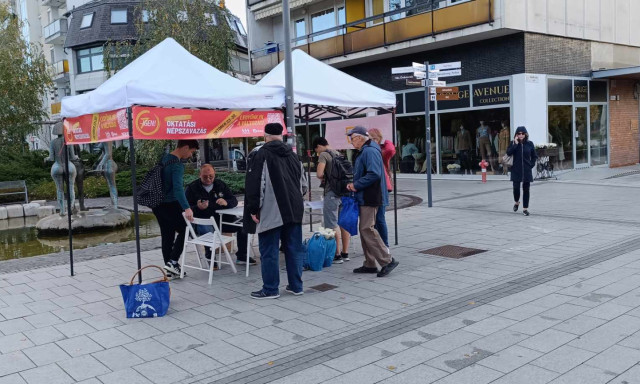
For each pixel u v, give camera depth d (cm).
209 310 552
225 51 1959
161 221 673
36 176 2109
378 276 654
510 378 370
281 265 739
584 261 671
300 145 2494
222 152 3159
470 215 1083
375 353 424
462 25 1703
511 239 832
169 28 1850
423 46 1873
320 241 691
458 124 1886
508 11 1600
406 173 2083
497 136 1770
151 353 443
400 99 2064
